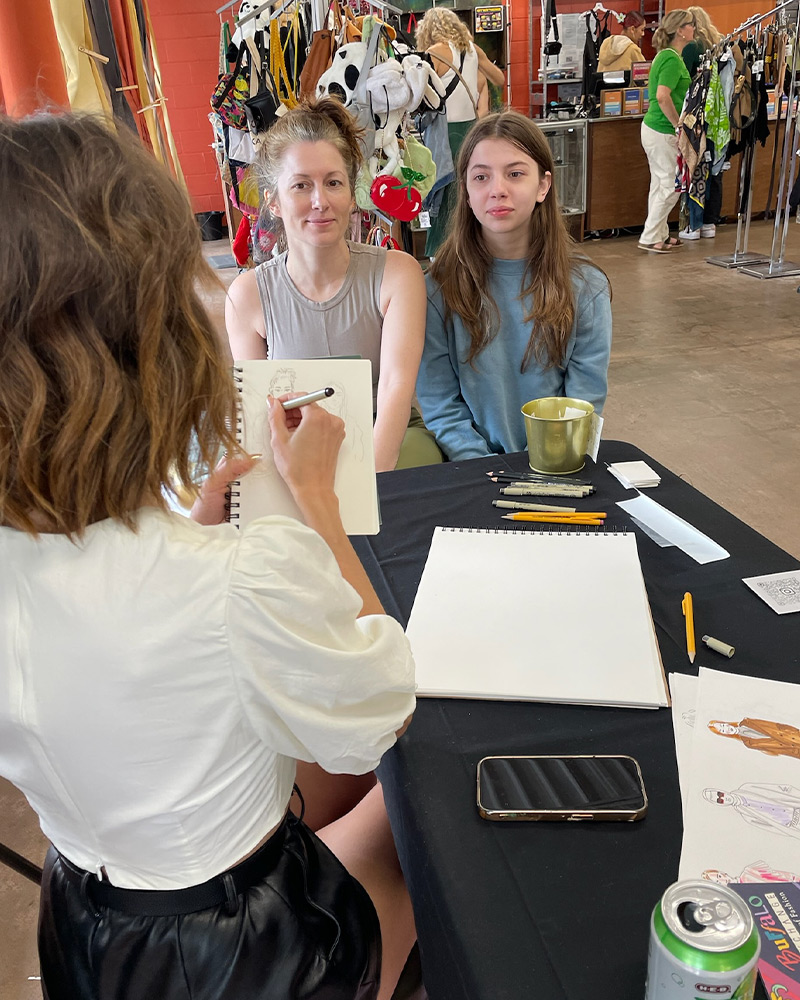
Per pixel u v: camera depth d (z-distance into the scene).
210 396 0.57
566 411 1.29
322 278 1.76
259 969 0.69
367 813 0.98
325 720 0.60
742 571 0.98
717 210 6.27
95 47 2.31
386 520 1.16
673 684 0.80
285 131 1.67
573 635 0.86
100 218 0.50
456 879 0.62
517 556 1.01
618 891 0.60
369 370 0.88
